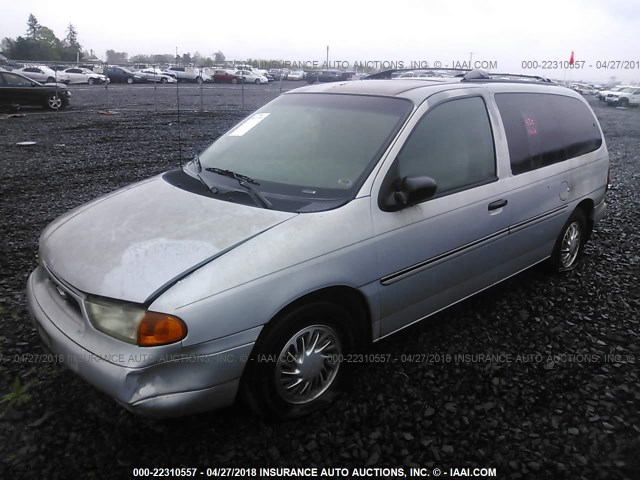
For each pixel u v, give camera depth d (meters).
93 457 2.54
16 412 2.81
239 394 2.67
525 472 2.52
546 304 4.26
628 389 3.17
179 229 2.72
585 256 5.42
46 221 6.17
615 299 4.41
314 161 3.26
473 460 2.59
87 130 14.39
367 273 2.92
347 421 2.83
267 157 3.45
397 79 4.12
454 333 3.77
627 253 5.56
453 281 3.52
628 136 17.89
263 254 2.55
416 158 3.25
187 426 2.76
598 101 38.53
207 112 20.08
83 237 2.83
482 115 3.79
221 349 2.43
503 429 2.80
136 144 12.17
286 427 2.78
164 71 46.50
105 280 2.45
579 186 4.63
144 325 2.30
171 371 2.36
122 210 3.04
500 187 3.75
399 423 2.82
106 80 31.11
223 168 3.49
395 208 3.06
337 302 2.91
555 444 2.70
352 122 3.43
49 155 10.53
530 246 4.19
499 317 4.02
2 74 18.86
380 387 3.12
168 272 2.43
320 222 2.77
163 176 3.60
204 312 2.36
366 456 2.59
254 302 2.48
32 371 3.15
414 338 3.68
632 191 8.87
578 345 3.66
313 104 3.76
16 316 3.81
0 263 4.81
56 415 2.80
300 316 2.68
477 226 3.55
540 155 4.20
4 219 6.20
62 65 40.56
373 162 3.10
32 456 2.53
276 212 2.82
